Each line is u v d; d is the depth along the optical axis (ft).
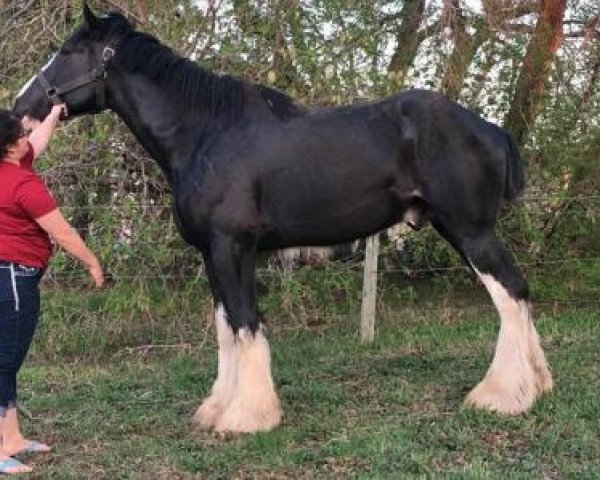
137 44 14.25
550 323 23.11
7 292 11.59
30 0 21.80
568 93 25.30
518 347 14.12
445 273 26.11
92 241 20.83
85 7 14.32
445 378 17.07
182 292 22.03
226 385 14.42
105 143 20.68
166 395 16.63
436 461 12.12
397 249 25.23
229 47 21.27
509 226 25.80
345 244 14.71
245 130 13.66
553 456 12.24
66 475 12.00
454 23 24.40
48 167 20.58
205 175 13.51
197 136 13.89
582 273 25.58
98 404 16.02
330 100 21.93
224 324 14.42
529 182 24.97
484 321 24.14
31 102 14.40
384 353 20.29
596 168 24.95
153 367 19.67
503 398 14.08
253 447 12.87
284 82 22.27
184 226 13.97
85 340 21.71
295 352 20.51
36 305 12.01
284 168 13.50
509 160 14.35
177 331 22.71
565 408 14.17
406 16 25.96
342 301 24.88
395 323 24.16
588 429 13.28
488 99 25.31
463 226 13.94
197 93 13.94
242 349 13.65
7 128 11.61
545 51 25.44
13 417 12.96
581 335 21.52
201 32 21.39
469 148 13.73
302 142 13.58
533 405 14.19
